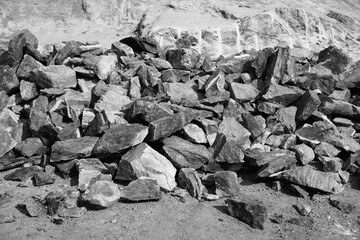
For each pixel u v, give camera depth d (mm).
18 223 4727
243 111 6762
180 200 5305
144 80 7094
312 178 5645
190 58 7578
